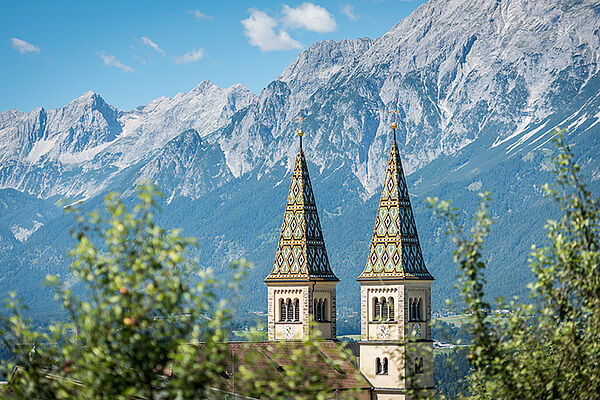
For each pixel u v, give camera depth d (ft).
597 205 182.29
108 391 141.28
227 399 164.66
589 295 178.09
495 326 179.63
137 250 146.61
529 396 177.58
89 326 140.77
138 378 143.74
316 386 152.66
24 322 145.07
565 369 180.24
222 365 147.02
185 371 143.54
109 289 143.64
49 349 145.89
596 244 180.96
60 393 140.77
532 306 178.50
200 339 144.46
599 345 177.78
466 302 178.91
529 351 181.47
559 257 179.32
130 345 143.74
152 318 145.18
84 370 140.67
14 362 144.36
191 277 146.00
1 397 157.48
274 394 150.82
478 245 178.81
